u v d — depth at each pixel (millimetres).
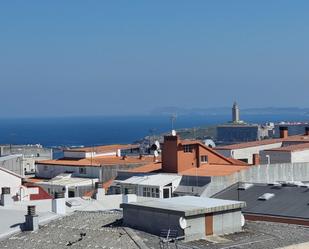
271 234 54000
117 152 154750
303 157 118500
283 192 80625
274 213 72688
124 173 110750
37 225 58031
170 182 98875
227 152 134500
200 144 108438
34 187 104688
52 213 62312
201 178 96688
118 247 49625
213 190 95188
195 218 51469
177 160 104875
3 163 139750
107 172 127938
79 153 144875
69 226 57219
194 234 51188
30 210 58406
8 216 62562
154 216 52656
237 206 54219
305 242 52125
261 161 119375
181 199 57125
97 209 70125
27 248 53594
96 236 53094
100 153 149375
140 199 75188
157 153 137125
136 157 146500
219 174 97000
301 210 72312
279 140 145375
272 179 103812
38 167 139125
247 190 85188
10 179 102438
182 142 106812
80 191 120312
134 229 53688
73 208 69250
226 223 53594
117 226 55188
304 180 108625
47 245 53469
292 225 60750
